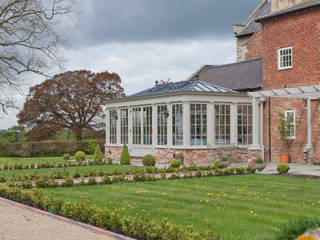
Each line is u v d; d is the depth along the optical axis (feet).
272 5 97.86
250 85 87.10
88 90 156.15
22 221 28.40
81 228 26.35
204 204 33.83
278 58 79.36
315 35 72.02
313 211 30.73
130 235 24.25
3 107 85.05
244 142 79.71
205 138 74.84
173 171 60.29
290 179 51.19
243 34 121.08
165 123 77.20
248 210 31.19
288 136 77.05
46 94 148.25
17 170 67.36
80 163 75.56
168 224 23.27
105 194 39.63
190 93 73.10
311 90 60.64
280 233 17.08
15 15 82.17
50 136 152.66
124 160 78.02
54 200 33.01
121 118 90.02
